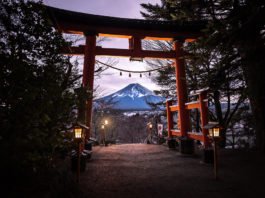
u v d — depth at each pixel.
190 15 8.34
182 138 8.99
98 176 5.52
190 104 8.76
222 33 6.45
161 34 9.88
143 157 8.54
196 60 8.20
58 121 3.87
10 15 3.59
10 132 2.83
